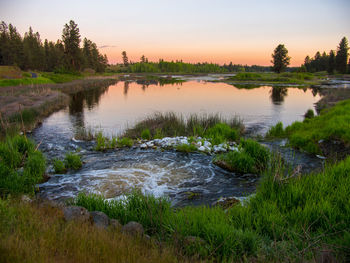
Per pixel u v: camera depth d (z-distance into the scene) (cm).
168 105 3300
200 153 1272
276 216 496
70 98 3862
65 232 344
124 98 4072
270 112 2781
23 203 482
